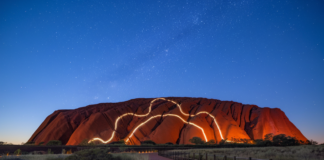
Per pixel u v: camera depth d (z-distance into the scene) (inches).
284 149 1136.2
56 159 800.3
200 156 766.5
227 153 1160.8
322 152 858.8
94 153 751.7
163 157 1205.1
